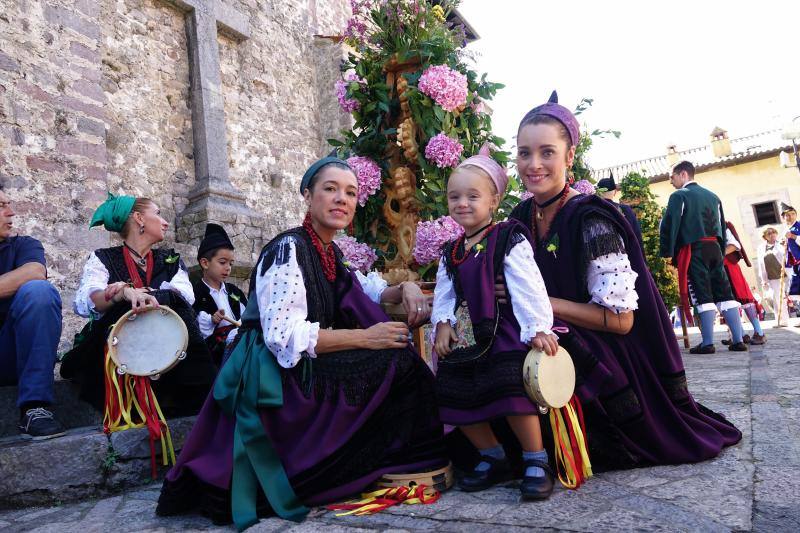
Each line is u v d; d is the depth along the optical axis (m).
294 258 2.07
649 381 2.08
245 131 8.74
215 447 2.02
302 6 10.33
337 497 1.91
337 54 10.24
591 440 2.00
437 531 1.53
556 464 1.86
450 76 2.98
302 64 10.12
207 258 4.08
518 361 1.85
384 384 2.06
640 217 9.71
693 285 5.67
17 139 5.14
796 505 1.46
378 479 1.98
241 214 7.65
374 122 3.33
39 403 2.59
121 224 3.19
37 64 5.38
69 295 5.30
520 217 2.37
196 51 7.85
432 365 2.87
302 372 2.02
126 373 2.64
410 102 3.09
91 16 5.91
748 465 1.87
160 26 7.62
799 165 15.62
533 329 1.83
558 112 2.19
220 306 4.01
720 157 26.08
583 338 2.05
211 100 7.89
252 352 2.07
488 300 1.93
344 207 2.22
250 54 9.06
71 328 5.26
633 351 2.10
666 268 9.45
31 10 5.38
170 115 7.57
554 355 1.83
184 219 7.38
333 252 2.32
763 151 23.88
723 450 2.09
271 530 1.71
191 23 7.91
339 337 2.04
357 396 2.03
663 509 1.52
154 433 2.61
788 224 9.08
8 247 3.00
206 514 1.92
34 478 2.32
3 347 2.75
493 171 2.13
